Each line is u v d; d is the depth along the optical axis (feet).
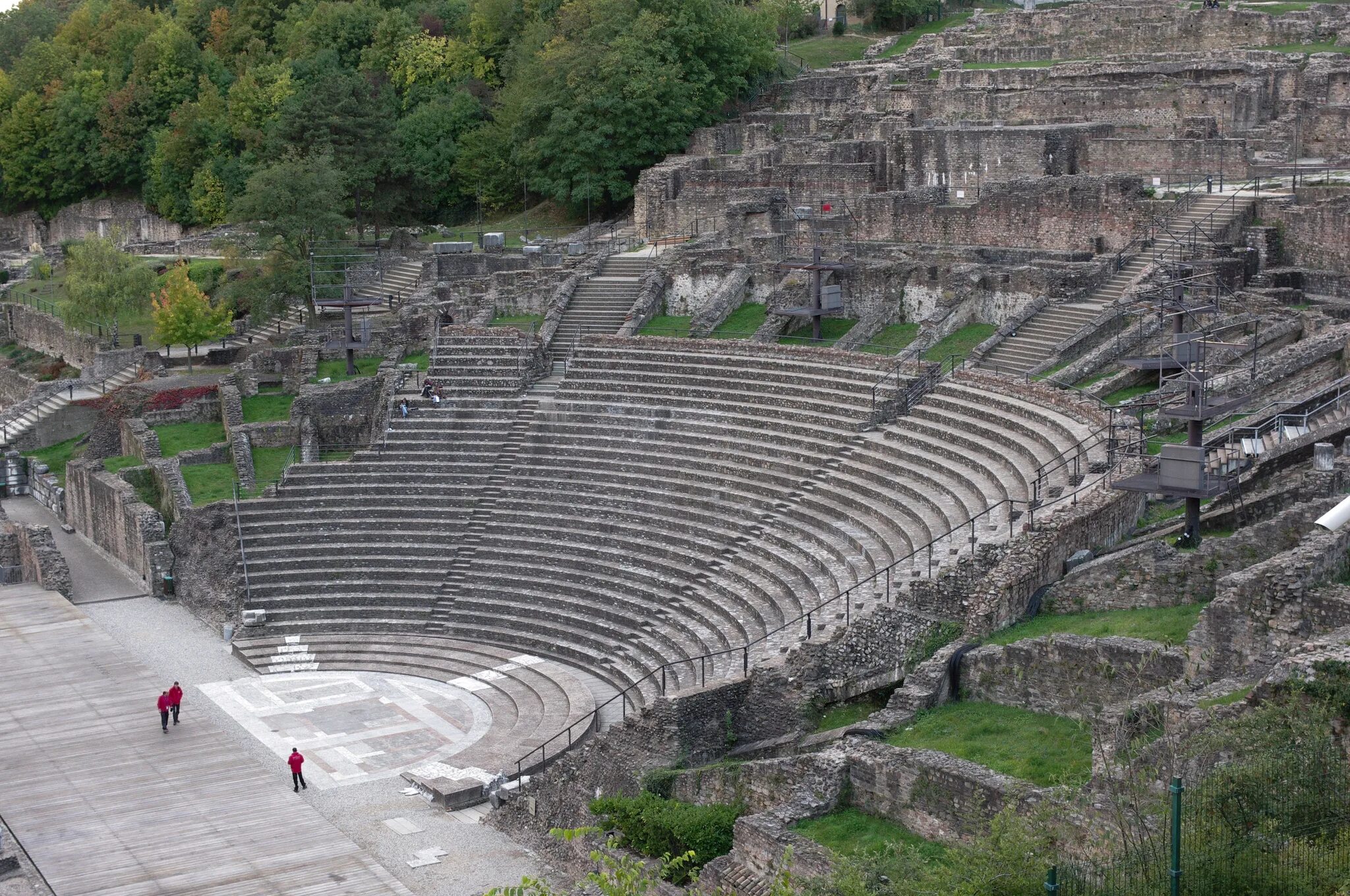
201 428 292.40
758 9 402.93
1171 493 146.20
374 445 254.47
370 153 371.76
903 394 216.33
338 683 206.80
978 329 244.83
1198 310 191.83
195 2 586.04
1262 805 95.45
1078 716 125.59
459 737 186.19
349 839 156.56
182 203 468.75
